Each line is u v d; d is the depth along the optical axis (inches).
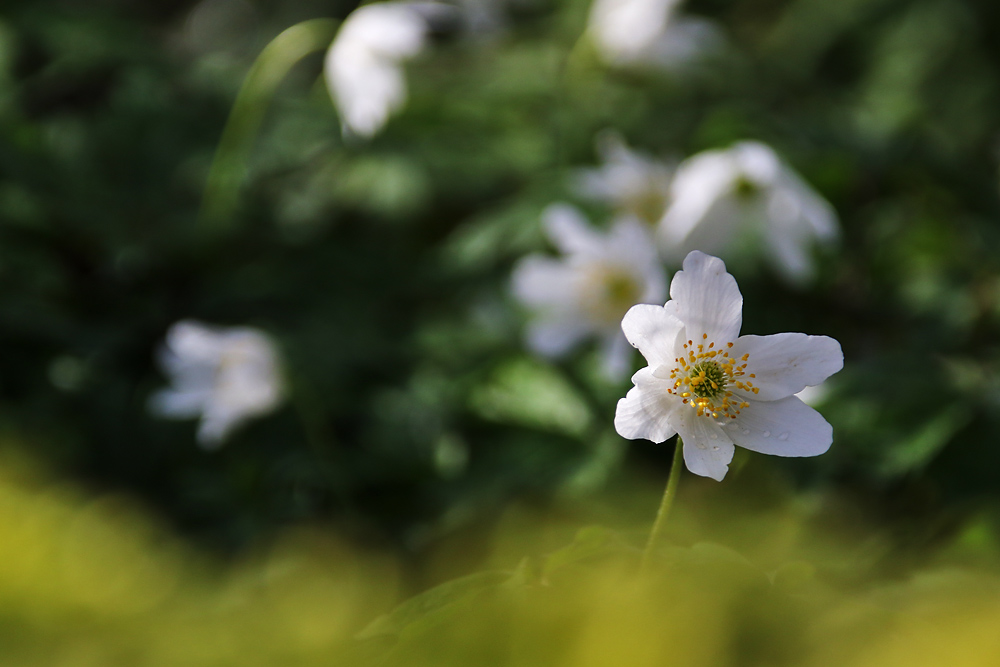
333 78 27.4
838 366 20.0
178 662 11.8
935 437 23.6
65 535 12.3
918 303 26.5
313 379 25.7
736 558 18.6
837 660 12.7
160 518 24.7
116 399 25.7
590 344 25.9
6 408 25.2
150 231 27.5
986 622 11.6
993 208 27.4
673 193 26.0
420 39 27.3
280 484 25.0
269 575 23.0
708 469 19.8
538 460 24.7
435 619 14.9
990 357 25.1
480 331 26.4
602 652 12.1
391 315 27.1
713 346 20.1
